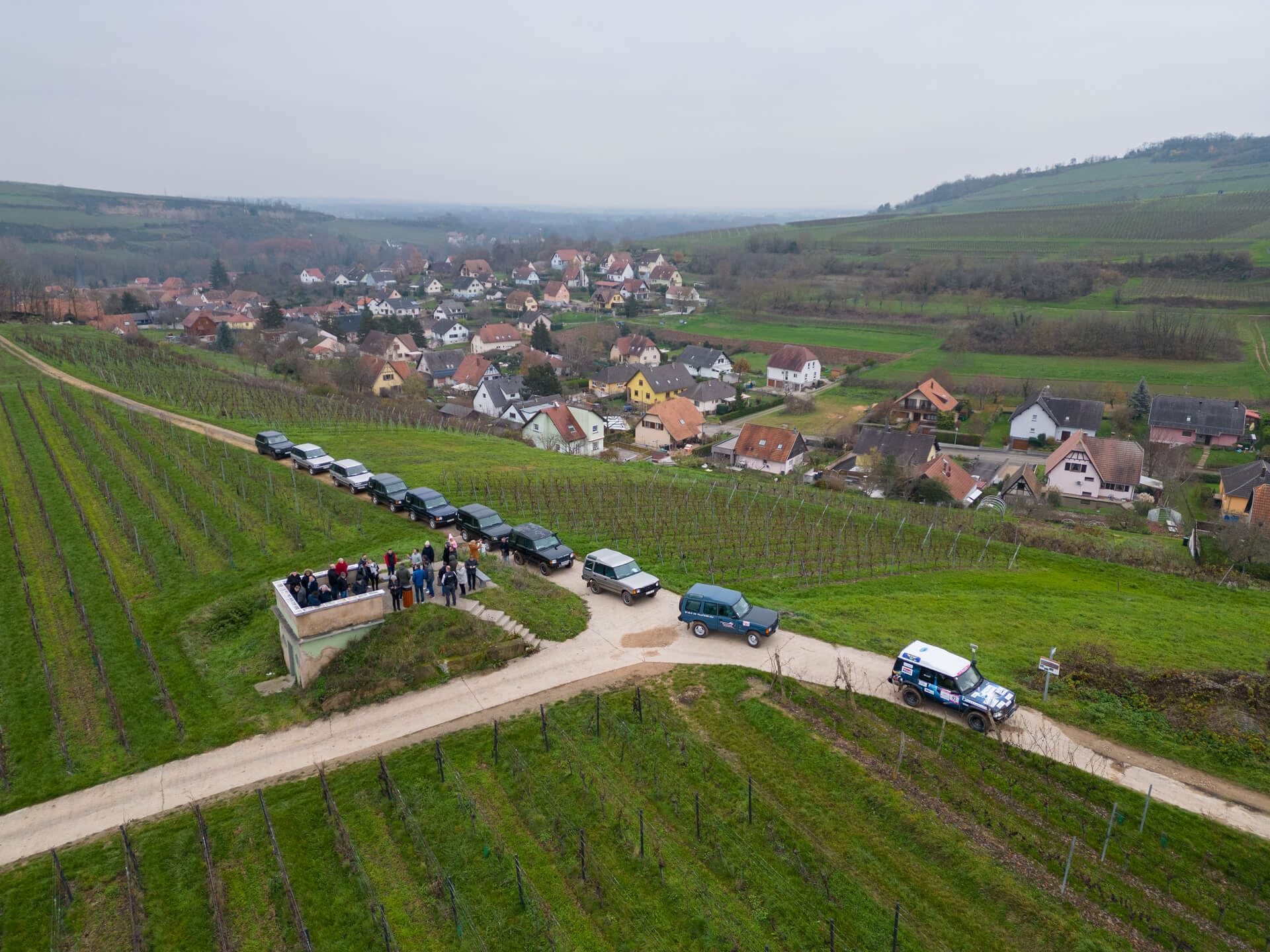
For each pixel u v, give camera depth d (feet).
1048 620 112.68
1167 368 382.22
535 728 82.12
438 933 60.08
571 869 65.51
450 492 159.43
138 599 110.42
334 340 468.34
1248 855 65.62
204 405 224.94
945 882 63.93
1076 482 252.21
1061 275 539.70
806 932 60.03
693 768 76.79
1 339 284.41
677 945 59.06
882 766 75.66
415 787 74.13
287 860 66.69
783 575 128.47
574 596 111.86
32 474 149.48
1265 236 584.40
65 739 81.56
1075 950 57.88
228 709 86.94
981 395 363.76
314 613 88.89
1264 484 205.46
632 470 206.59
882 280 628.28
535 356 443.73
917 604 116.37
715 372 440.04
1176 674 90.53
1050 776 74.18
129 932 60.29
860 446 273.13
